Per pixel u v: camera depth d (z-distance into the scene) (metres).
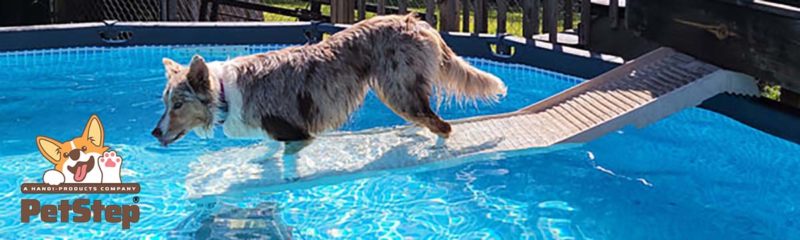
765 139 5.78
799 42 4.91
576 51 7.41
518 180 4.89
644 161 5.33
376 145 5.23
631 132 5.91
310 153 5.10
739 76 5.52
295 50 4.89
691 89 5.44
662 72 5.83
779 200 4.71
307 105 4.81
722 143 5.70
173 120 4.51
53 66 7.91
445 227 4.26
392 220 4.33
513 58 7.93
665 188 4.88
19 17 10.96
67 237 4.06
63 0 10.88
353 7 9.07
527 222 4.35
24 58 8.20
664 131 5.96
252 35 8.82
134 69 7.82
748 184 4.96
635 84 5.78
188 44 8.79
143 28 8.68
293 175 4.78
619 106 5.46
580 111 5.62
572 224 4.35
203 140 5.52
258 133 4.81
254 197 4.57
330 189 4.70
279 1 12.57
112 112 6.25
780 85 5.10
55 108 6.36
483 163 5.11
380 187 4.74
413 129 5.49
